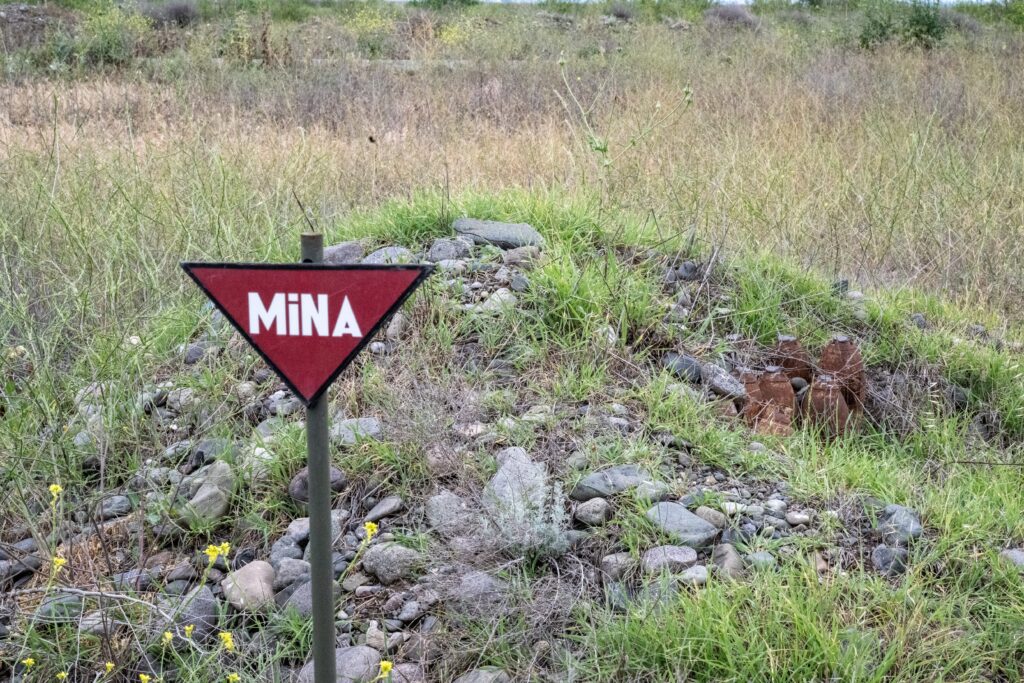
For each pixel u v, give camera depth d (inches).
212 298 78.7
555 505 118.9
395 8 817.5
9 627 109.0
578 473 126.0
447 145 311.9
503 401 142.6
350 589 113.0
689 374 156.3
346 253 183.6
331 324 78.5
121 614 108.7
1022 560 117.0
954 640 102.7
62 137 267.7
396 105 376.8
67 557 119.6
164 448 139.7
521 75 436.1
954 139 309.6
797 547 116.0
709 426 138.6
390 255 182.2
